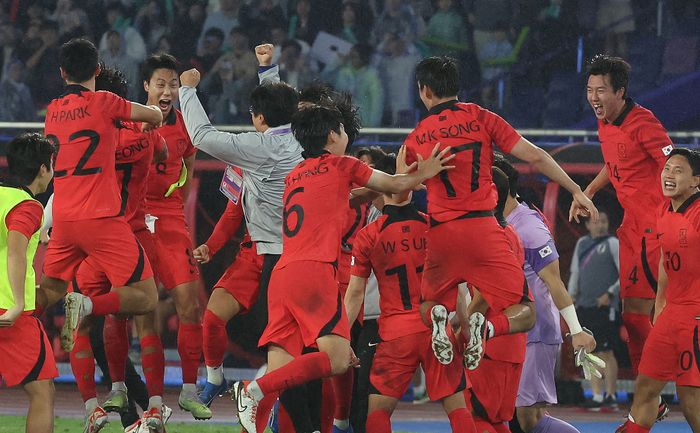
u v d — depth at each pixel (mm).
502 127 16641
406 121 43656
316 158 17047
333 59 45312
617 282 33375
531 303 16891
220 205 35969
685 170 18438
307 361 16203
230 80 44312
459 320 17891
